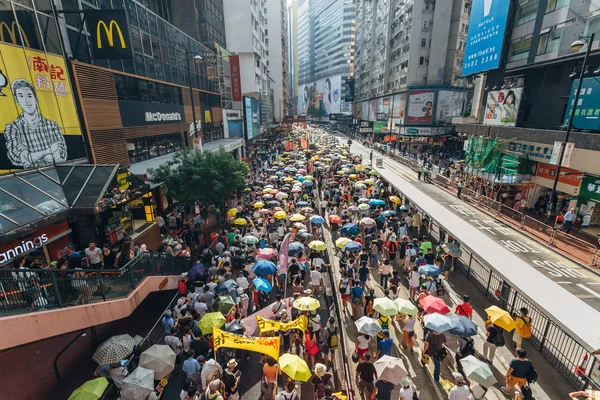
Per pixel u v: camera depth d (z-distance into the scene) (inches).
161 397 333.7
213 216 909.2
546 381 343.9
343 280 475.5
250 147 2064.5
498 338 360.5
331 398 263.4
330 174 1206.3
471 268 563.2
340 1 5221.5
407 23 2284.7
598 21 713.6
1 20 409.7
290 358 285.1
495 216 791.7
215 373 307.7
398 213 916.0
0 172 410.3
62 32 526.6
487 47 1098.7
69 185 479.2
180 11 1350.9
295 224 673.6
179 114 1023.6
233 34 2073.1
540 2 892.0
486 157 1016.9
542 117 940.6
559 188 828.6
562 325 312.8
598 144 677.3
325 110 6033.5
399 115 2375.7
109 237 584.4
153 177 652.7
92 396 250.7
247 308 455.5
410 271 526.9
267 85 3068.4
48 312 298.8
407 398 271.0
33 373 366.6
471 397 270.4
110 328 456.4
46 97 483.2
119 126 674.2
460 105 2212.1
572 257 555.2
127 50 548.7
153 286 457.7
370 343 414.0
